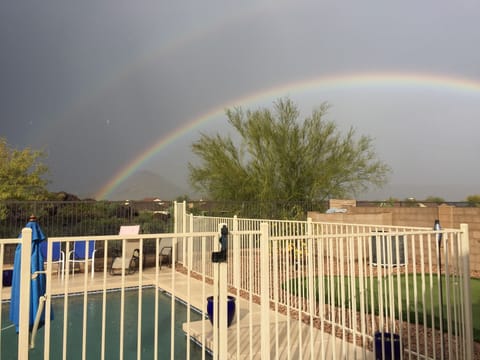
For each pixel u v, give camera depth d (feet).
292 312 19.57
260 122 59.26
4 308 23.80
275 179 58.90
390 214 37.19
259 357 13.85
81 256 32.68
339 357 13.97
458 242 13.28
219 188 60.39
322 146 59.62
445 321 17.26
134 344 17.83
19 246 10.32
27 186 48.65
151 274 31.55
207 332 16.99
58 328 20.34
